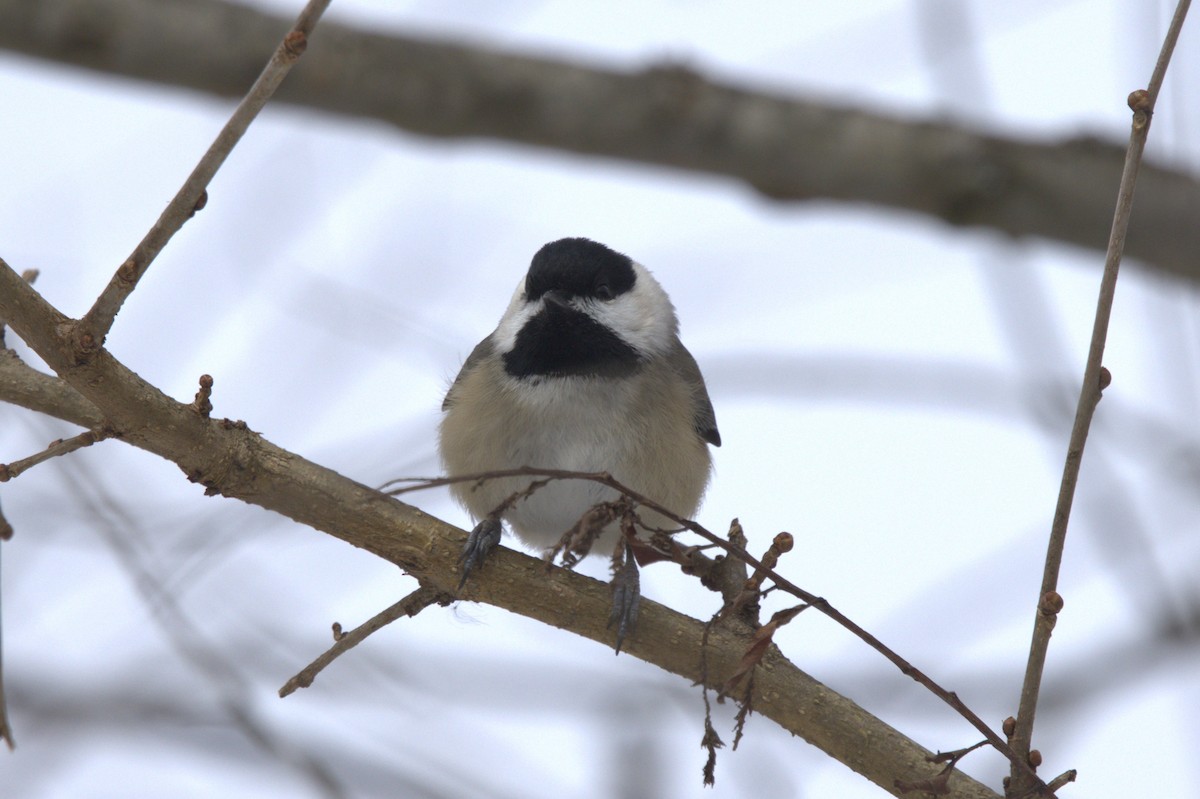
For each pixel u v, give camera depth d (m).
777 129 12.28
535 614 7.42
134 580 9.30
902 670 6.43
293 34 5.71
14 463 6.77
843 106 12.48
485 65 12.07
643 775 9.44
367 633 7.41
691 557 7.48
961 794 6.91
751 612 7.38
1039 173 12.13
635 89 12.22
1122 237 5.99
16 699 9.92
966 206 12.31
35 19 11.34
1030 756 6.39
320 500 7.29
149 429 6.89
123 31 11.48
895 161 12.27
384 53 11.91
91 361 6.57
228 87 11.84
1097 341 6.04
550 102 12.09
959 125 12.41
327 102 12.02
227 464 7.14
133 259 6.36
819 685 7.19
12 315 6.44
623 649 7.36
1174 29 5.90
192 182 6.12
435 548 7.38
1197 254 12.14
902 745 7.04
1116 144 12.34
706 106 12.20
